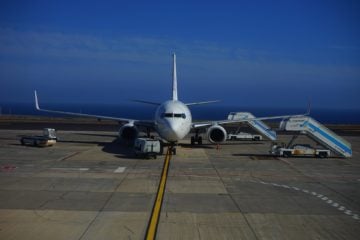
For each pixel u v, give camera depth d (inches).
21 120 3144.7
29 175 874.1
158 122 1332.4
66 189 734.5
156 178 859.4
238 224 533.6
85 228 506.0
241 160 1172.5
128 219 547.8
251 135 1888.5
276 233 499.8
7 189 730.2
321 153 1259.2
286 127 1254.3
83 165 1023.6
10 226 511.8
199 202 650.2
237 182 832.3
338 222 550.9
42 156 1184.2
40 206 609.9
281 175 930.1
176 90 1700.3
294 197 701.3
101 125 2738.7
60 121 3161.9
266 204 645.9
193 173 932.0
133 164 1052.5
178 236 481.4
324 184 828.6
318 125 1256.2
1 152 1269.7
